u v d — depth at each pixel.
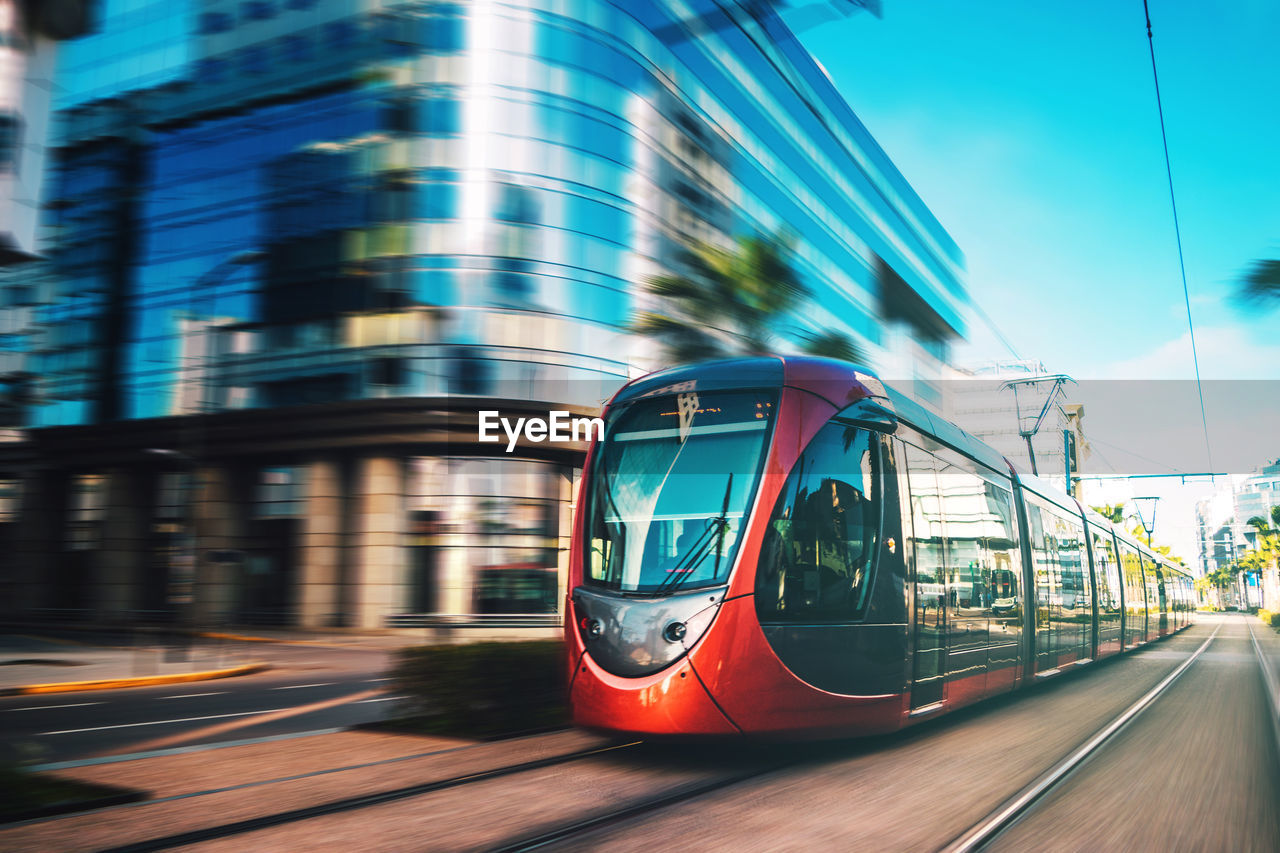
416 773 6.67
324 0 26.27
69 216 29.86
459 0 24.56
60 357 30.28
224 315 27.48
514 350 24.05
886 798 5.86
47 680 15.60
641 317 13.42
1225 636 35.81
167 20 28.86
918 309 36.31
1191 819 5.50
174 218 28.45
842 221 31.27
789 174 27.77
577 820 5.25
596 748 7.69
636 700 6.67
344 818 5.33
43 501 31.94
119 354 29.38
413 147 24.59
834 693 7.05
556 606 25.20
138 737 9.10
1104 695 12.55
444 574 24.94
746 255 13.80
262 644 24.31
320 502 26.42
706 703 6.57
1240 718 10.29
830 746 7.74
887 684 7.52
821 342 14.69
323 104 25.91
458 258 24.23
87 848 4.69
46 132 12.62
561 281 24.09
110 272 29.48
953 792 6.07
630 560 7.18
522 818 5.30
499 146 24.19
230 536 27.83
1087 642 15.77
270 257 26.67
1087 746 8.12
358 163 25.23
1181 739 8.73
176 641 24.11
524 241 24.08
